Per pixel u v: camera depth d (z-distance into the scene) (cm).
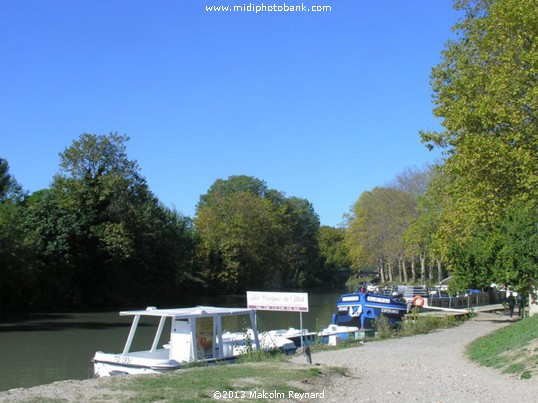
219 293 8525
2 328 3750
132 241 5909
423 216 5425
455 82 2745
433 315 3347
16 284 5053
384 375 1460
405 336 2586
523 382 1273
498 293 5481
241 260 8812
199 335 1761
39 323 4119
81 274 5788
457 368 1587
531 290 2806
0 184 6306
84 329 3709
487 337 2208
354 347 2159
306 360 1712
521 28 2497
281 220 9938
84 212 5828
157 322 4253
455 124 2661
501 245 2712
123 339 3166
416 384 1312
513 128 2453
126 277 6141
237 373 1330
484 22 2744
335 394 1162
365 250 7794
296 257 10862
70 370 2112
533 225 2542
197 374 1303
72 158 5866
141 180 6284
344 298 3241
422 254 6681
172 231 6981
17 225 5322
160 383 1156
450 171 2898
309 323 3969
